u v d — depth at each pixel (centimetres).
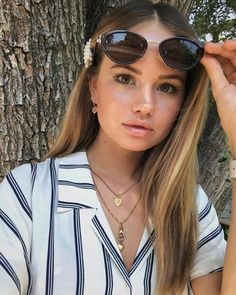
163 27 115
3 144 153
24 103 153
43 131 157
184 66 113
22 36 149
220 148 229
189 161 125
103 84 115
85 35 177
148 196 123
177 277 121
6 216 110
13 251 107
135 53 110
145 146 116
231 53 122
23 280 108
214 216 135
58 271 109
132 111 112
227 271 120
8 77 150
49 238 111
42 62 154
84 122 130
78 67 164
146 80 112
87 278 110
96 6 188
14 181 115
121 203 121
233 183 121
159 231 120
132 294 113
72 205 115
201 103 124
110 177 124
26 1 148
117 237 118
